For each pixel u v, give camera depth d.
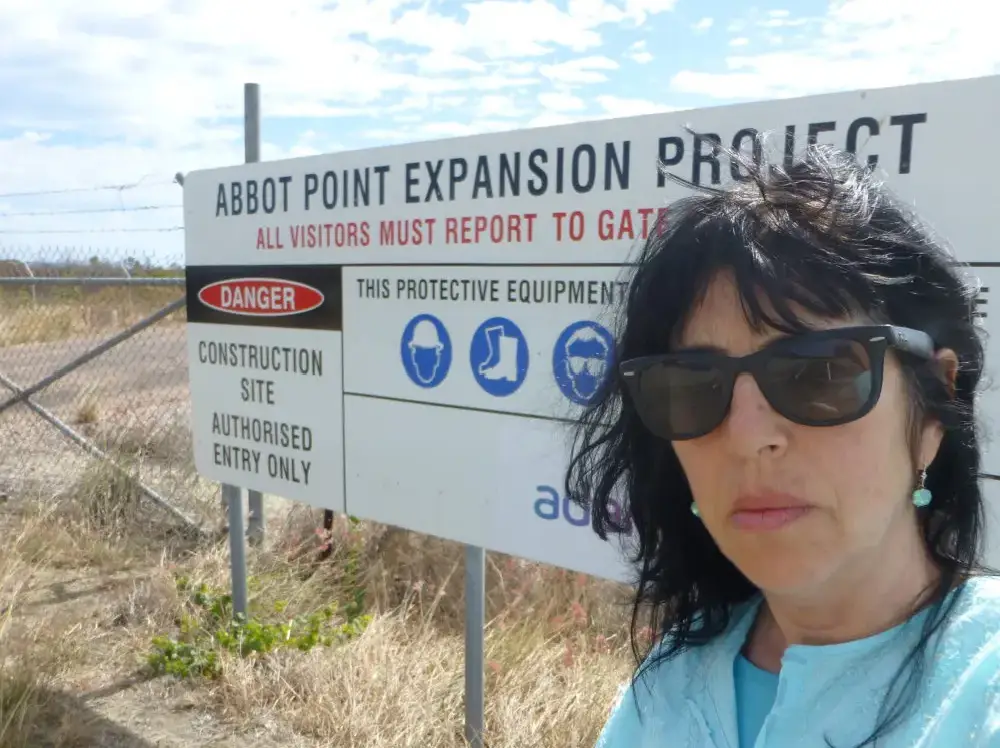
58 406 7.31
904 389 0.90
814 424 0.89
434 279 2.69
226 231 3.42
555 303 2.38
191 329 3.63
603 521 1.32
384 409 2.90
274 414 3.31
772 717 0.96
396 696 3.04
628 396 1.18
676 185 2.12
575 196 2.32
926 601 0.92
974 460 0.96
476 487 2.65
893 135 1.85
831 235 0.91
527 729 2.80
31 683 3.16
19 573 4.20
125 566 4.39
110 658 3.50
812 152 1.07
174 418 5.89
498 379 2.55
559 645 3.34
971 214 1.76
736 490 0.94
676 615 1.20
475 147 2.54
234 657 3.37
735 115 2.05
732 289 0.94
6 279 5.34
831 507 0.89
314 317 3.10
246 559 3.88
